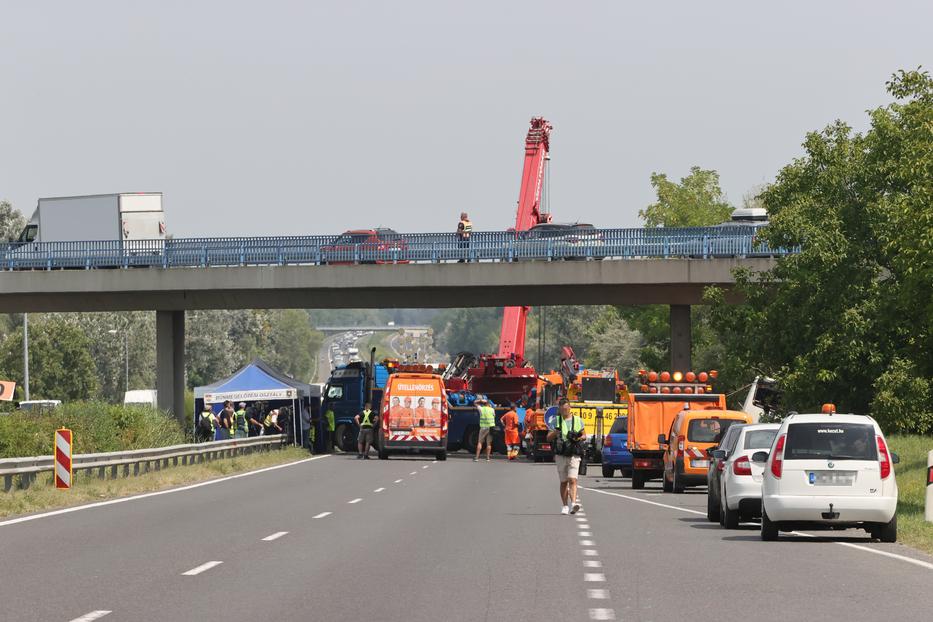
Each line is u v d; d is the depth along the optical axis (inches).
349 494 1587.1
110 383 6929.1
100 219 3754.9
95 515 1216.8
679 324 3179.1
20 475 1469.0
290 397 2933.1
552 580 738.8
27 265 3358.8
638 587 709.3
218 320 7869.1
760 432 1184.8
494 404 3223.4
